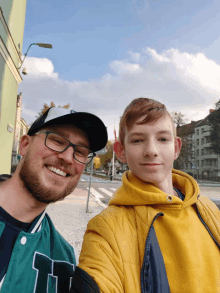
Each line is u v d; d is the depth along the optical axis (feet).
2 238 2.42
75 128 3.00
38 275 2.61
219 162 161.68
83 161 3.12
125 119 3.26
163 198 2.85
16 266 2.38
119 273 2.37
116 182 71.56
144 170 2.98
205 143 174.81
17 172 2.77
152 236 2.63
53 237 3.18
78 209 20.40
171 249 2.63
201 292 2.41
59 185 2.80
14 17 26.63
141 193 2.90
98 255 2.43
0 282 2.26
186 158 119.24
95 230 2.72
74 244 11.02
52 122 2.86
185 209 3.10
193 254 2.60
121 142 3.51
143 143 3.01
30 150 2.79
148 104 3.14
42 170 2.72
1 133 24.64
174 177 4.01
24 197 2.66
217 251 2.87
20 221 2.64
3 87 24.34
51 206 20.93
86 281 2.15
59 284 2.87
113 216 2.85
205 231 3.01
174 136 3.35
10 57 24.29
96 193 37.24
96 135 3.22
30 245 2.63
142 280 2.32
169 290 2.37
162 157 2.96
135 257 2.52
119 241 2.55
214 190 60.49
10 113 27.73
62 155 2.79
